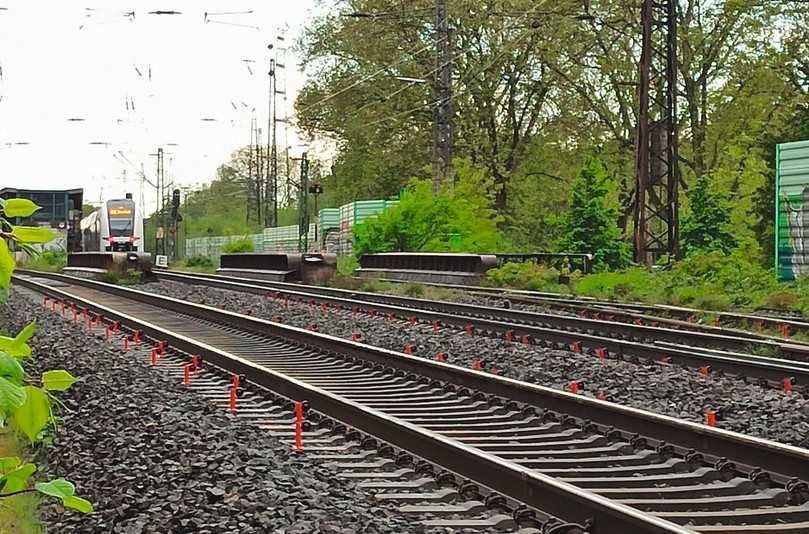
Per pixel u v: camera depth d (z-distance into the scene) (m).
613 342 16.09
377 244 40.31
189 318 23.17
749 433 10.14
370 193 60.53
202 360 15.18
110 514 6.83
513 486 7.27
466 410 11.38
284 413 11.20
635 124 51.56
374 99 54.94
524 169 56.88
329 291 31.23
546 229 56.66
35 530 6.58
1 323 21.31
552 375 13.86
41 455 8.98
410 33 53.09
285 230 69.06
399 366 14.04
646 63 31.88
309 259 38.66
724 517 7.04
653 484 8.11
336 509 6.92
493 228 40.41
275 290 30.47
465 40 53.19
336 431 10.03
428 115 54.28
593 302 25.61
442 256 34.25
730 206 41.62
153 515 6.71
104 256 41.62
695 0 49.84
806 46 47.34
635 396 12.38
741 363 13.73
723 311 23.38
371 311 23.78
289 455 8.85
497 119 56.16
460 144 55.16
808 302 23.22
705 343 17.28
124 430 9.71
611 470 8.49
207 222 105.31
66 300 27.66
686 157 54.22
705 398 11.98
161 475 7.80
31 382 3.14
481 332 18.92
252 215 109.81
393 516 7.00
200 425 9.84
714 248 38.53
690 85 50.84
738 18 48.47
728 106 51.16
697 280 27.42
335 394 11.38
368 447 9.35
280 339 18.12
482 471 7.69
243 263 44.75
